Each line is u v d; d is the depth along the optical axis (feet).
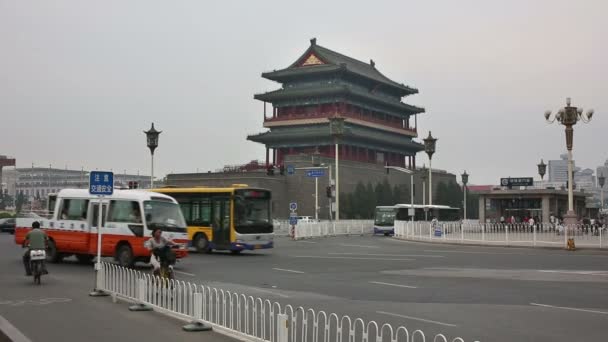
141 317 47.88
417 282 72.23
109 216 90.17
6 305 54.13
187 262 101.71
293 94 373.61
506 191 237.66
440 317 48.01
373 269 89.15
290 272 85.05
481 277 77.36
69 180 625.41
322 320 47.19
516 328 43.32
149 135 165.27
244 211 117.19
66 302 55.83
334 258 109.81
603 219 282.77
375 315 48.96
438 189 426.92
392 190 390.42
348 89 360.07
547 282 71.51
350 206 349.61
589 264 96.63
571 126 160.04
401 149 430.20
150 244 59.88
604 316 48.37
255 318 39.14
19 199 497.05
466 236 175.83
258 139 385.50
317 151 352.69
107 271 60.54
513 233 163.53
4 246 137.59
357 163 373.81
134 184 157.69
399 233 204.03
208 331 42.47
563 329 42.96
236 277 78.48
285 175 352.69
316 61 380.78
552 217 211.41
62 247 95.04
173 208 90.68
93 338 40.19
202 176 352.69
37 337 40.60
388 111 417.49
